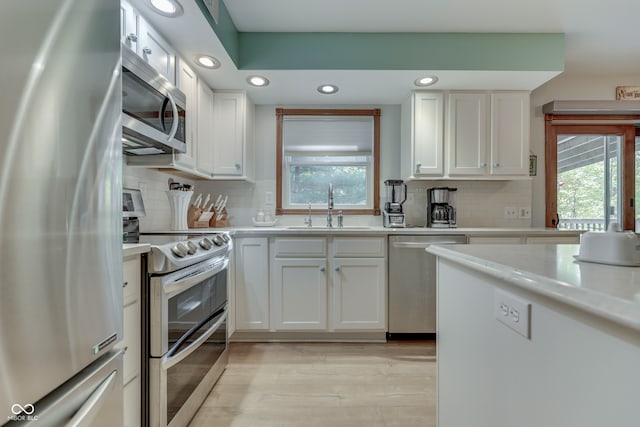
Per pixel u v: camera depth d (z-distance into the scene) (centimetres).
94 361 80
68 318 67
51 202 62
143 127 140
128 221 169
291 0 192
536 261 81
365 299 236
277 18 211
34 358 59
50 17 61
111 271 82
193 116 223
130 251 111
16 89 54
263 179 300
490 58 227
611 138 307
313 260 236
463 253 99
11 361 54
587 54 261
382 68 227
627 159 304
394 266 237
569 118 302
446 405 114
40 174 59
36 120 58
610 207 306
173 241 147
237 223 298
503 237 239
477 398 92
